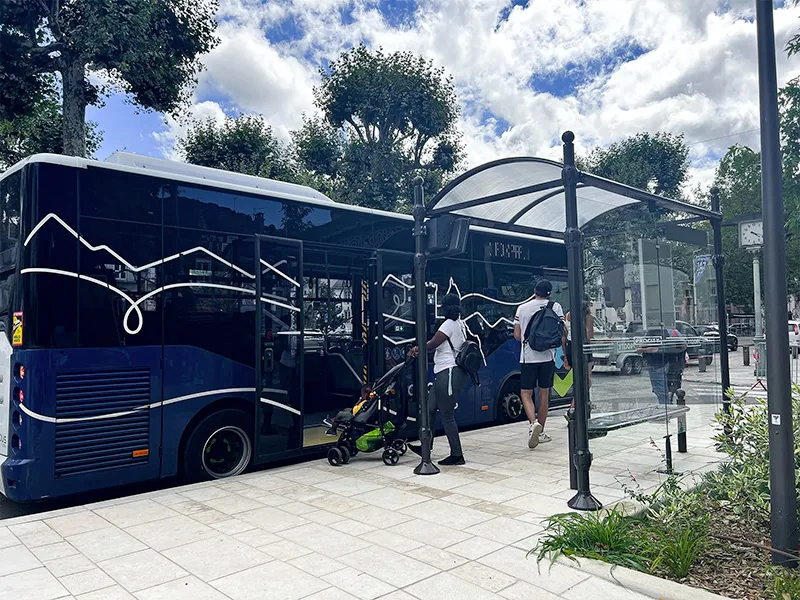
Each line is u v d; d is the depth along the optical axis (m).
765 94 3.83
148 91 14.51
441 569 3.92
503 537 4.49
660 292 6.67
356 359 8.06
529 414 7.76
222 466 6.71
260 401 6.71
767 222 3.85
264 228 7.06
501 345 9.93
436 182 23.31
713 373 7.33
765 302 3.90
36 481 5.34
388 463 7.07
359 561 4.08
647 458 6.92
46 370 5.45
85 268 5.73
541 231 7.38
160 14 13.64
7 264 5.78
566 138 5.39
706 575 3.72
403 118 22.34
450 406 6.94
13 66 12.89
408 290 8.59
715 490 4.98
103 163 5.91
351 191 22.19
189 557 4.23
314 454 8.03
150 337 6.10
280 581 3.79
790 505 3.80
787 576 3.51
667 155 35.62
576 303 5.27
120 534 4.75
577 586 3.63
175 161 6.85
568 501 5.23
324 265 7.77
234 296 6.74
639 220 6.54
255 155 21.64
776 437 3.84
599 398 5.73
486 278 9.74
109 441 5.79
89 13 12.32
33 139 17.97
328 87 22.64
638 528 4.27
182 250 6.37
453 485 6.04
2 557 4.32
